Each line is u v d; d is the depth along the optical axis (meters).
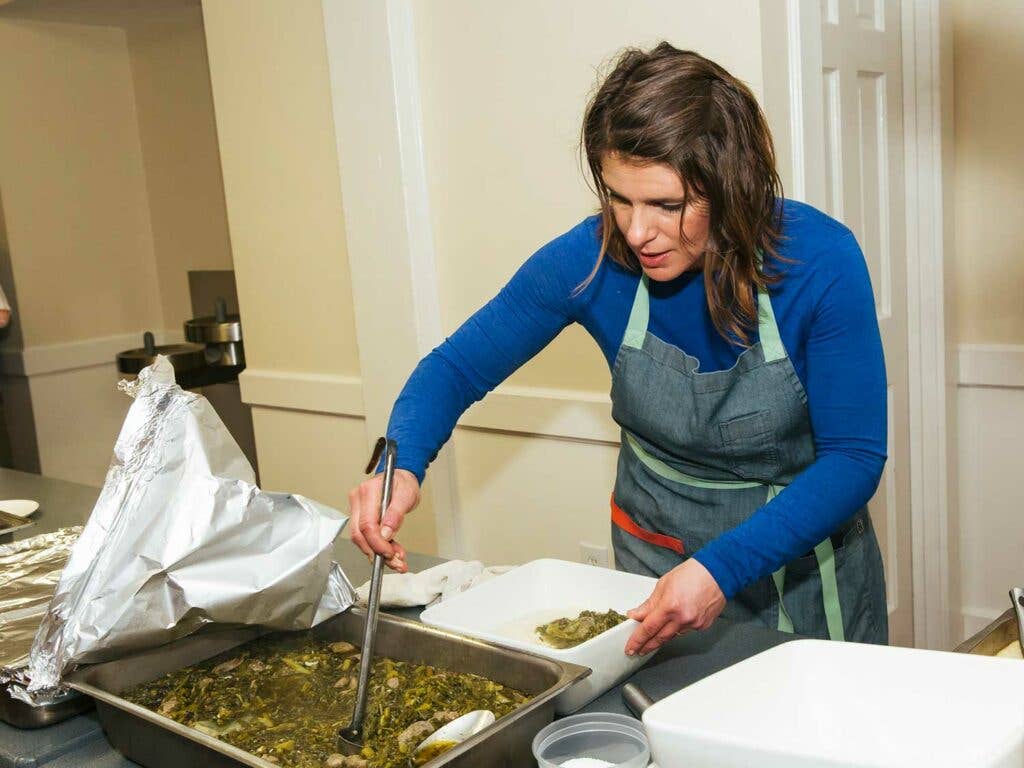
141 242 4.64
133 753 1.13
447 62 2.66
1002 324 2.76
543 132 2.52
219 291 4.42
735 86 1.19
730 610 1.61
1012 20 2.61
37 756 1.17
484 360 1.59
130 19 4.29
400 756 1.07
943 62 2.63
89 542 1.25
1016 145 2.66
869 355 1.30
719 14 2.14
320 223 3.06
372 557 1.33
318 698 1.22
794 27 2.18
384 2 2.66
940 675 0.89
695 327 1.44
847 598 1.60
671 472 1.60
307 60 2.95
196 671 1.30
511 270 2.67
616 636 1.19
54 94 4.31
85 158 4.43
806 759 0.78
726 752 0.81
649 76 1.17
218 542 1.27
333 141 2.95
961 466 2.90
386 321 2.88
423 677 1.23
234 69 3.14
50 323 4.38
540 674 1.14
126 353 4.02
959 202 2.77
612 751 1.06
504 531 2.87
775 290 1.33
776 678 0.93
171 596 1.25
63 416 4.46
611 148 1.17
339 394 3.11
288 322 3.24
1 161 4.18
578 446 2.64
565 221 2.53
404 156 2.74
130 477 1.27
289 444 3.36
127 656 1.26
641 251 1.23
